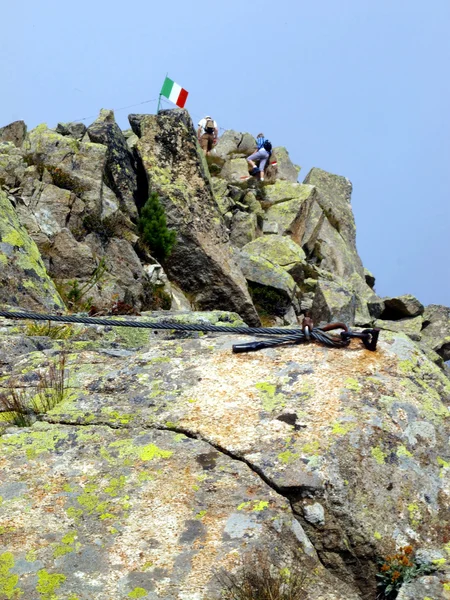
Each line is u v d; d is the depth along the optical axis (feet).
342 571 15.29
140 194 73.41
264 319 76.02
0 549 14.74
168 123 76.64
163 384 19.74
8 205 43.73
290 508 15.70
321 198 112.57
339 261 102.27
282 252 86.07
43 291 38.93
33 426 18.63
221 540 14.84
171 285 69.10
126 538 14.97
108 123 75.10
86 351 23.45
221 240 73.61
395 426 17.46
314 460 16.30
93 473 16.71
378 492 16.03
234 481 16.20
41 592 13.85
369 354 19.84
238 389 19.01
